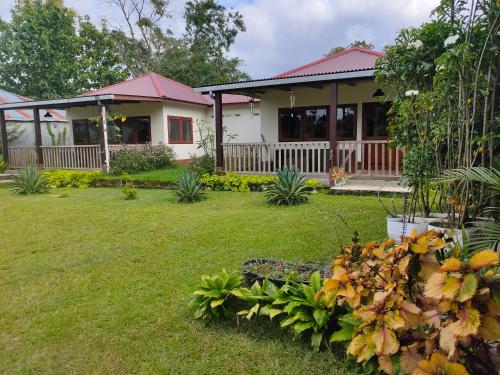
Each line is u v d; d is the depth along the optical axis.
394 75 4.48
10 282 3.92
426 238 1.99
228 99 16.39
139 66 28.73
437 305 1.78
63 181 12.14
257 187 9.87
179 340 2.72
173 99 14.98
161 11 28.16
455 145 3.96
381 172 10.37
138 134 15.77
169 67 27.64
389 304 1.83
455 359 1.64
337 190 8.67
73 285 3.77
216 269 4.07
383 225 5.57
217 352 2.56
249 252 4.57
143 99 13.59
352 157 11.27
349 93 11.34
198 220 6.46
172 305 3.26
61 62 25.27
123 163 13.10
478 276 1.62
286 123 12.38
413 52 4.15
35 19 24.58
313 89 11.73
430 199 4.80
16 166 15.33
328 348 2.47
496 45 3.51
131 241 5.30
